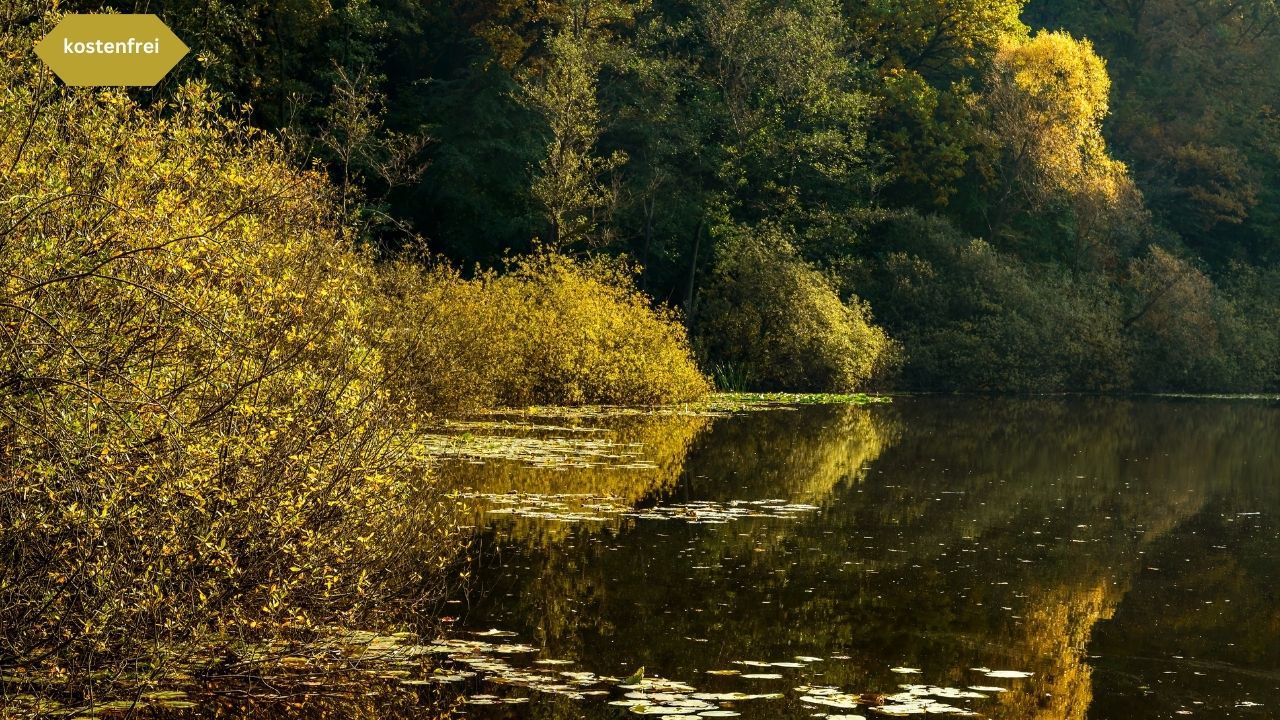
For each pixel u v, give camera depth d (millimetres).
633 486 13305
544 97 31781
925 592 8836
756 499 12984
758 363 35469
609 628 7336
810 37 38031
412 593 7484
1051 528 12133
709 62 39906
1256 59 59781
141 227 5797
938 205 45281
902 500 13547
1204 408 35812
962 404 33000
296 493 6238
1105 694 6473
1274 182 57312
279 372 6328
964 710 6059
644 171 36594
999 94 45094
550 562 9141
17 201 5250
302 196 8328
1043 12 61719
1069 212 46562
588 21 34562
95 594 5480
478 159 32625
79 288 5578
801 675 6535
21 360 5133
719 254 36125
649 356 26297
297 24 29203
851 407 29750
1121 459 19469
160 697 5645
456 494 8789
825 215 38562
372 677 6172
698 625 7516
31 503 5344
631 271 36250
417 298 16391
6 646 5434
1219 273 53719
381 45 32250
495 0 36844
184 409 5918
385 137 31469
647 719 5676
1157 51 60344
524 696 5969
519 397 23781
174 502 5559
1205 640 7777
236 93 28188
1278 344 48750
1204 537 11992
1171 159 55875
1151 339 45281
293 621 6121
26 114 6168
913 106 43375
